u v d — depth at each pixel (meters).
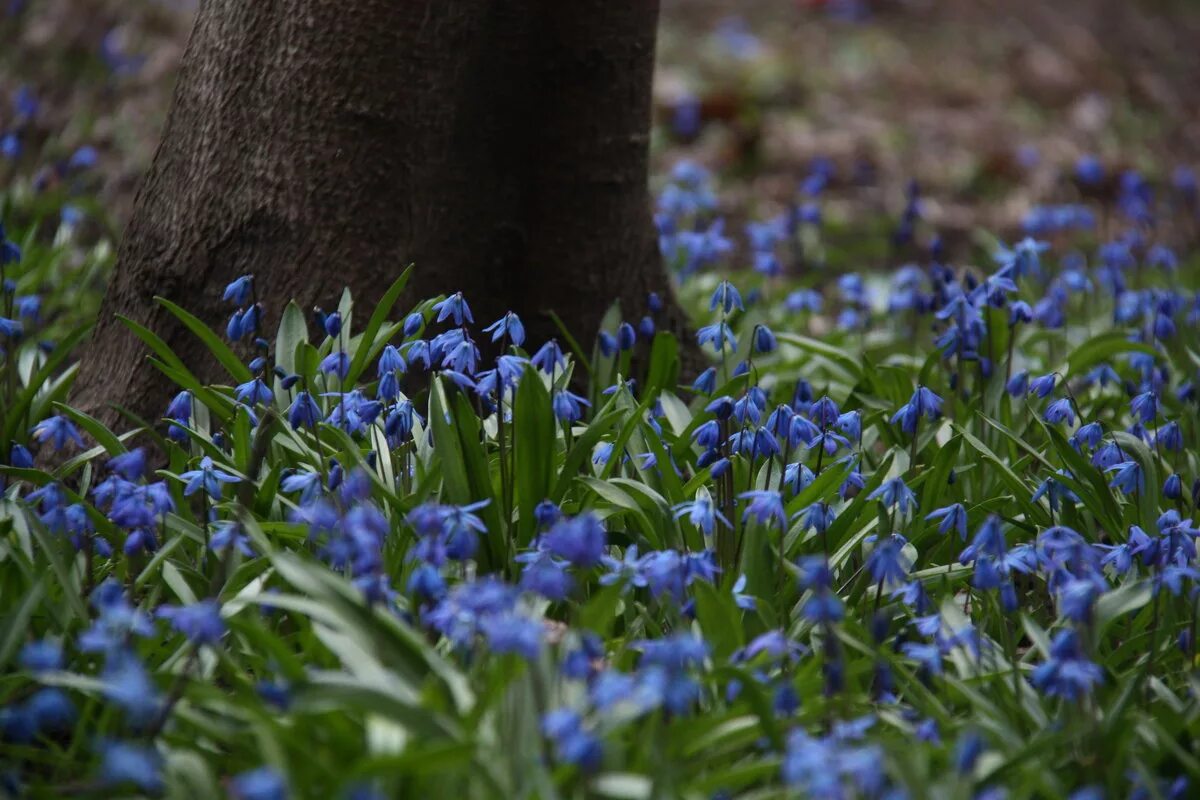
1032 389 5.54
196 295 6.02
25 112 9.87
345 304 5.72
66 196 9.28
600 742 3.06
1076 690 3.62
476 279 6.50
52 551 4.26
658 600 4.50
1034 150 13.40
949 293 6.93
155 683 3.76
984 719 3.95
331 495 4.64
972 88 15.34
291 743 3.45
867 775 3.12
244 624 3.76
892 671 4.22
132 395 6.05
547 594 3.54
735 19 17.75
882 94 14.98
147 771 2.95
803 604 4.66
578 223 6.59
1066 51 17.17
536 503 4.94
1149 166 13.52
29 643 4.33
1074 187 12.98
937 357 6.36
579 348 6.54
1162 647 4.61
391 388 4.72
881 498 4.73
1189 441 6.59
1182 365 7.69
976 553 4.66
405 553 4.66
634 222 6.79
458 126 6.21
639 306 6.91
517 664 3.62
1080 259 9.70
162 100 11.91
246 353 5.96
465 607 3.52
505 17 6.16
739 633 4.10
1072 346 8.23
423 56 5.98
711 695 4.05
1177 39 18.17
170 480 5.09
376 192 6.03
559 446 5.58
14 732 3.27
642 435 5.47
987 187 12.84
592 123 6.45
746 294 8.53
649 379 6.29
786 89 14.55
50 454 5.94
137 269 6.14
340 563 4.44
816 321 9.14
